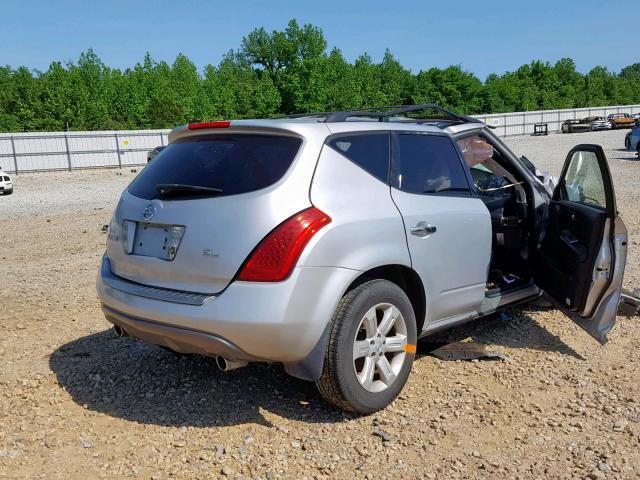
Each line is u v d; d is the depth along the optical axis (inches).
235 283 127.5
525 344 191.2
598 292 171.5
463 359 177.2
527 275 199.5
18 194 805.2
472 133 186.5
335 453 128.8
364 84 3516.2
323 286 130.0
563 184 191.2
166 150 158.7
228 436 135.9
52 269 309.7
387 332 144.9
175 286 136.5
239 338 126.4
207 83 3255.4
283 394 156.0
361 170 145.3
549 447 131.8
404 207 149.3
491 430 138.9
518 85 4306.1
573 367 173.9
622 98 4746.6
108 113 2817.4
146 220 142.1
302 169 134.5
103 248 371.6
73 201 682.8
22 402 152.8
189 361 177.8
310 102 3070.9
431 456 128.0
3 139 1238.9
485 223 171.5
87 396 156.3
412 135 163.0
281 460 126.0
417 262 150.3
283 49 3289.9
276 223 128.0
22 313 228.8
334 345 133.9
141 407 150.0
